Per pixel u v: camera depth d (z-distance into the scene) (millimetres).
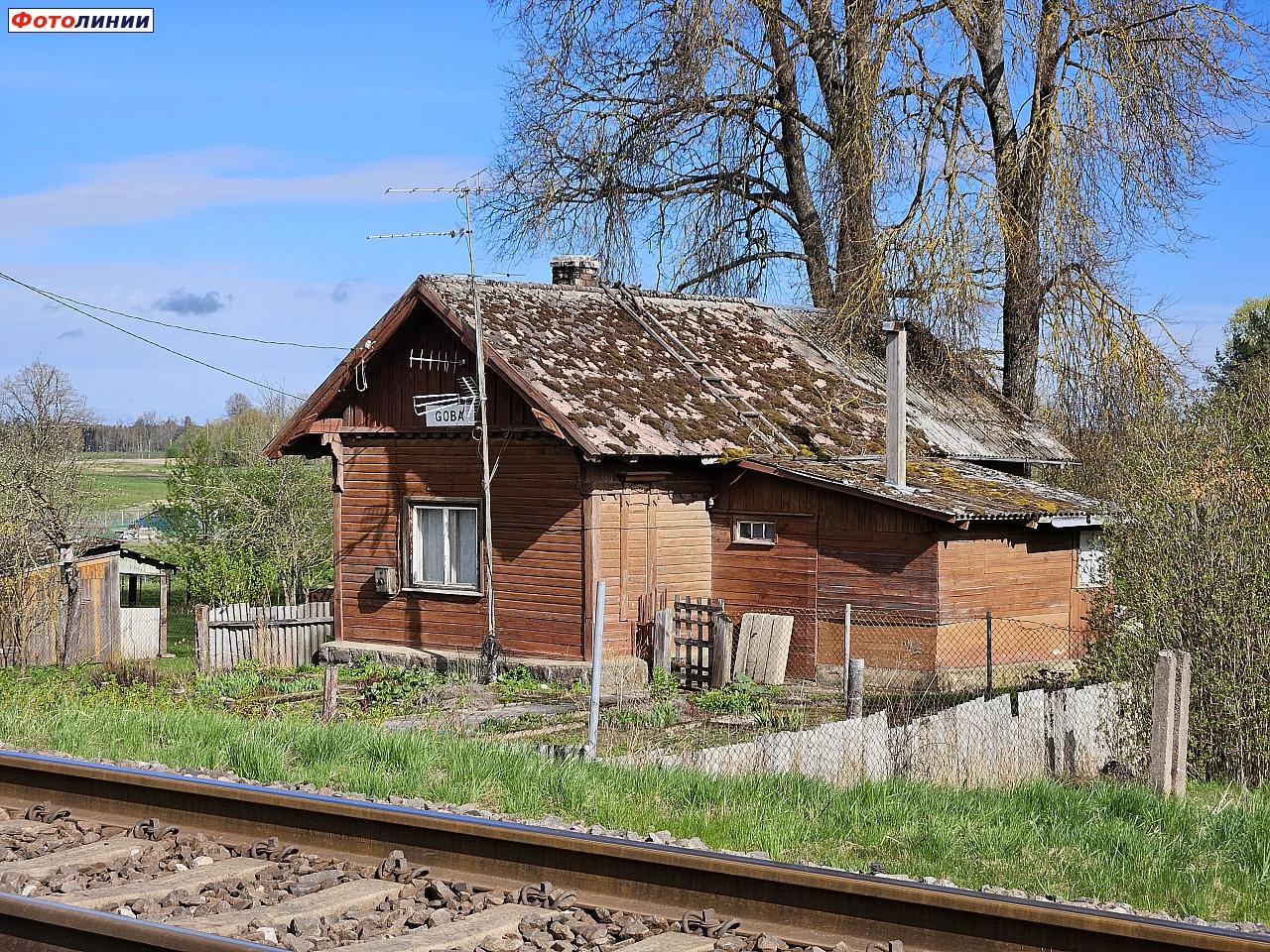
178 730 12430
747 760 11289
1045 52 28031
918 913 5859
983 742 12461
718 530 22156
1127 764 13070
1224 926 6934
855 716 14359
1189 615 12859
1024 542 21125
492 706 18266
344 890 6559
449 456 22344
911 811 9258
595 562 20516
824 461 21906
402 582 22969
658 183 33844
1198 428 13852
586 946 5887
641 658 20906
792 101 33344
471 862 6902
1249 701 12406
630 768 10531
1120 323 26625
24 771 8648
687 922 6082
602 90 33594
